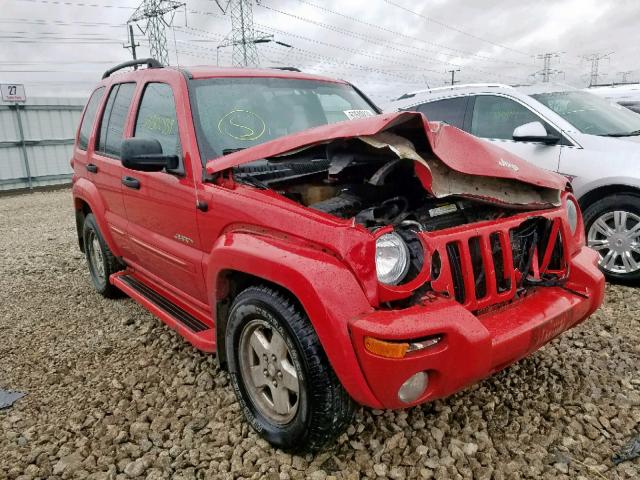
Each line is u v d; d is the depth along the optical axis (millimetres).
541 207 2828
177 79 3330
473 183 2580
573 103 5645
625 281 4711
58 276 5789
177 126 3154
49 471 2510
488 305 2404
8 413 3021
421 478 2350
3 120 15977
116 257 4488
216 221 2768
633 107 8992
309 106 3676
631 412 2768
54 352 3816
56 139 17109
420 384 2119
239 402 2730
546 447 2518
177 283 3439
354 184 2834
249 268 2404
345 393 2256
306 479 2355
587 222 4883
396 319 2010
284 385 2432
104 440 2715
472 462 2414
